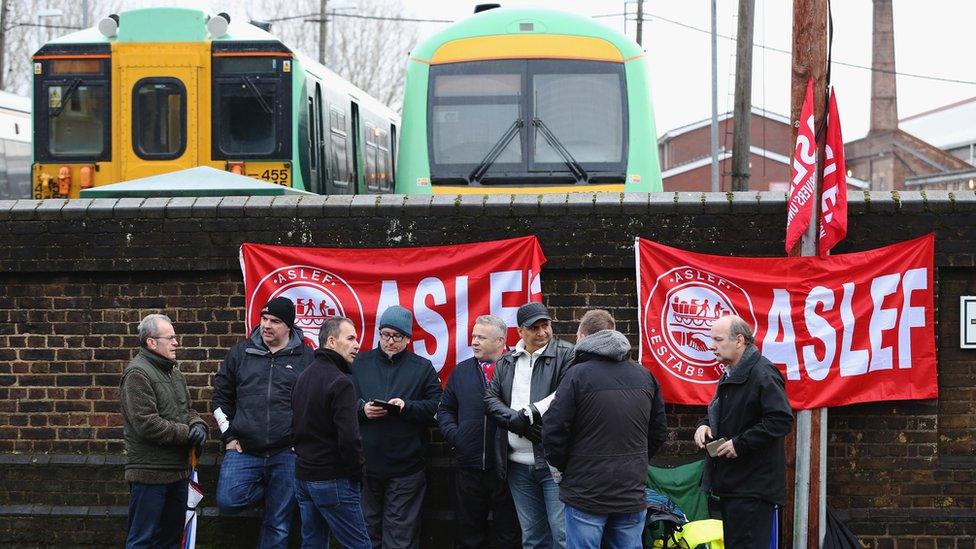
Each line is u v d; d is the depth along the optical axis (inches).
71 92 516.1
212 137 512.7
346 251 331.9
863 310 321.1
